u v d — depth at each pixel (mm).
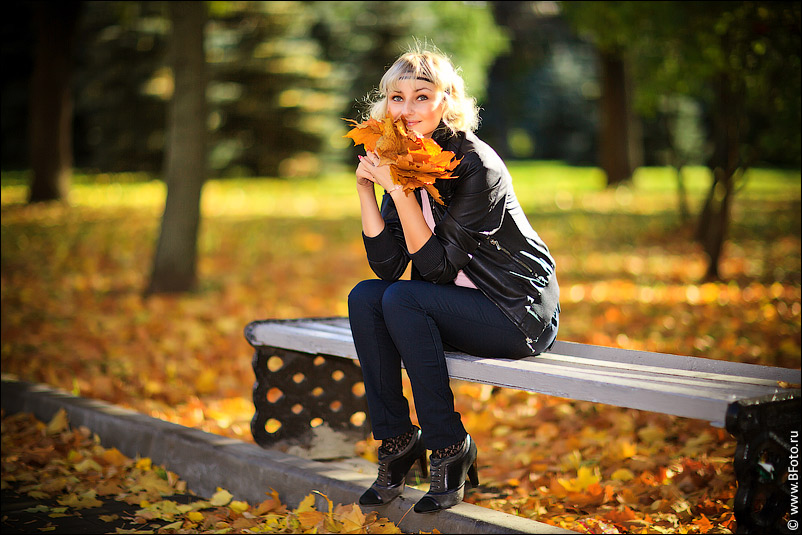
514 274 2938
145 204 20000
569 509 3340
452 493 2859
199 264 11320
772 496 2559
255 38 30516
